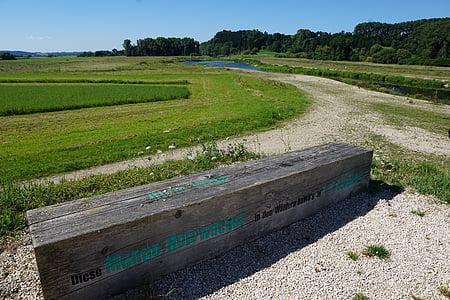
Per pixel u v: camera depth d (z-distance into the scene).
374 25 132.75
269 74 53.12
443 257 4.86
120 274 3.84
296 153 6.67
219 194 4.48
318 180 5.87
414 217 6.02
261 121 15.41
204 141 12.16
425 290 4.18
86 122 16.88
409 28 119.56
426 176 7.94
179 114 18.45
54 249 3.31
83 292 3.63
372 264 4.65
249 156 9.62
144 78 45.25
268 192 5.07
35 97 25.55
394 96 27.12
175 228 4.14
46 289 3.39
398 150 11.60
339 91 30.19
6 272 4.31
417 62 74.69
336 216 6.00
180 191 4.61
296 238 5.26
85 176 8.42
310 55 109.56
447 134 14.33
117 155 10.24
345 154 6.57
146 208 4.05
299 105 20.69
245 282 4.22
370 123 16.27
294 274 4.40
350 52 98.62
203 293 4.01
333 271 4.48
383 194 7.01
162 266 4.17
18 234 5.20
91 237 3.50
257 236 5.15
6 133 14.43
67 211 3.99
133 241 3.82
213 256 4.66
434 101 24.81
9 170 8.91
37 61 100.75
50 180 8.28
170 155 10.41
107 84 38.19
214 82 38.53
